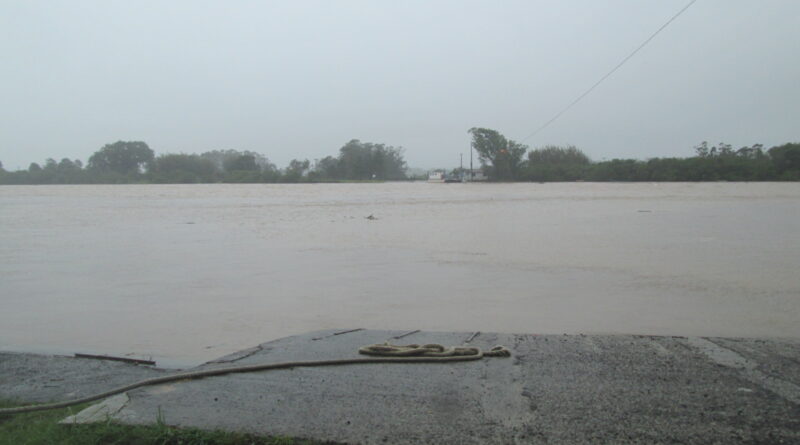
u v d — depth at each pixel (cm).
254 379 635
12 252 1973
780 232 2342
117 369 761
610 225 2717
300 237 2328
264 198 5797
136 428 504
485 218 3172
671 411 529
